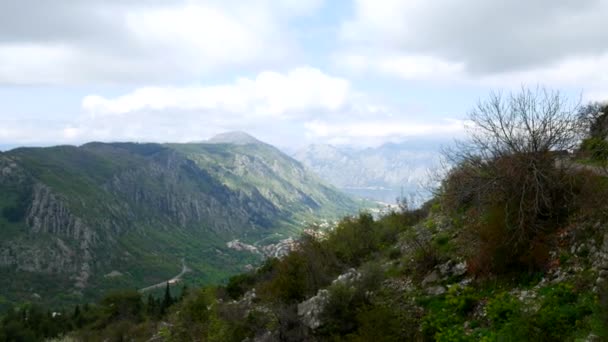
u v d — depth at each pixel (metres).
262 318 22.11
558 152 15.43
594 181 14.23
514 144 15.17
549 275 13.09
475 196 16.80
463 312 13.87
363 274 18.44
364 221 29.58
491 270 14.75
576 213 13.98
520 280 13.72
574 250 13.14
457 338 12.45
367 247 26.31
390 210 31.72
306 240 27.70
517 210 14.31
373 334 14.20
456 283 15.68
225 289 40.12
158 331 39.16
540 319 11.02
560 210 14.43
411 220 28.31
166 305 75.50
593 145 17.91
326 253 25.56
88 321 84.81
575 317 10.80
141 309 80.38
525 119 15.28
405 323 14.61
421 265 17.81
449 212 20.41
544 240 13.91
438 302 15.09
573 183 14.34
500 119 15.62
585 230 13.28
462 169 17.62
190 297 39.09
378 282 17.98
